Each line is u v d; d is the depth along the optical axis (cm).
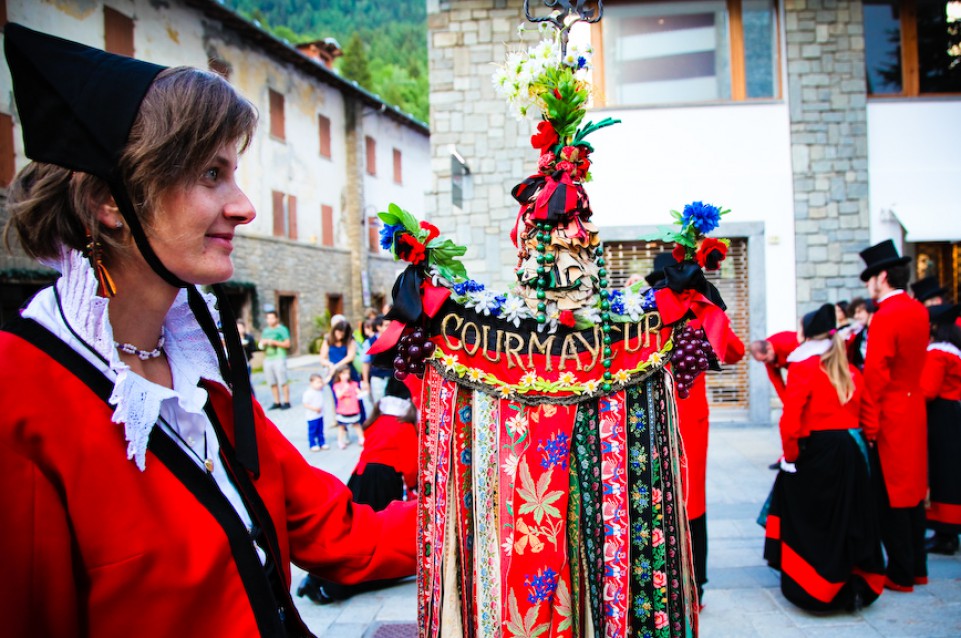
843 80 830
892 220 838
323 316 2017
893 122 838
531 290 148
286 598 114
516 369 146
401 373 147
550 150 149
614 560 144
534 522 143
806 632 322
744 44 849
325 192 2109
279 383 1080
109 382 94
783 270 834
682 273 146
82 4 1231
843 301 704
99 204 95
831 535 327
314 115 2045
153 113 92
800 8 829
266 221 1805
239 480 112
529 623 140
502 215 859
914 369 358
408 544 145
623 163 842
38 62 90
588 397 146
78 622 90
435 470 146
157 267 97
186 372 111
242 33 1680
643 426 149
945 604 349
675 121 837
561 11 152
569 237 143
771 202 834
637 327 149
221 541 98
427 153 2853
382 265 2431
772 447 697
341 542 133
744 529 462
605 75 861
